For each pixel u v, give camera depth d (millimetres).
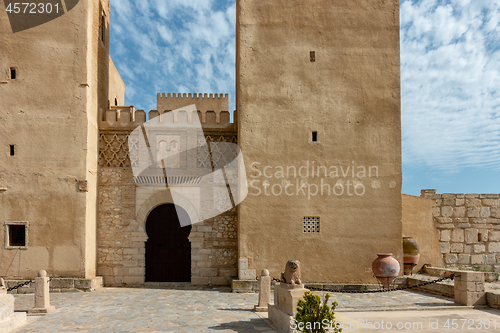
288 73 12812
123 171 13375
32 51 12453
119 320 8055
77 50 12508
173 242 13516
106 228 13125
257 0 13031
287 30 12969
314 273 12031
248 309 9195
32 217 11953
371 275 12086
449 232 14523
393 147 12680
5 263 11789
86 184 12070
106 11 14945
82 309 9148
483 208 14656
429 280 11562
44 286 8828
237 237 13281
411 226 14242
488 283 11859
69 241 11891
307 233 12195
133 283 12977
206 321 7969
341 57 12953
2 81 12312
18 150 12148
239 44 12898
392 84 12922
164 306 9523
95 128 13117
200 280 13039
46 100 12328
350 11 13141
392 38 13086
